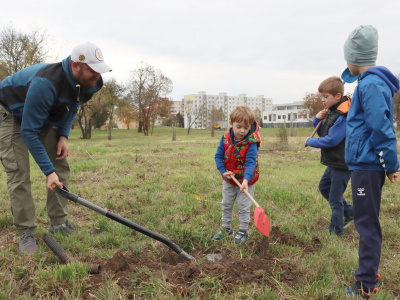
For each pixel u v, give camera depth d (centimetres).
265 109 15688
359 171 245
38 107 295
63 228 367
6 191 534
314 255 304
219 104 14338
